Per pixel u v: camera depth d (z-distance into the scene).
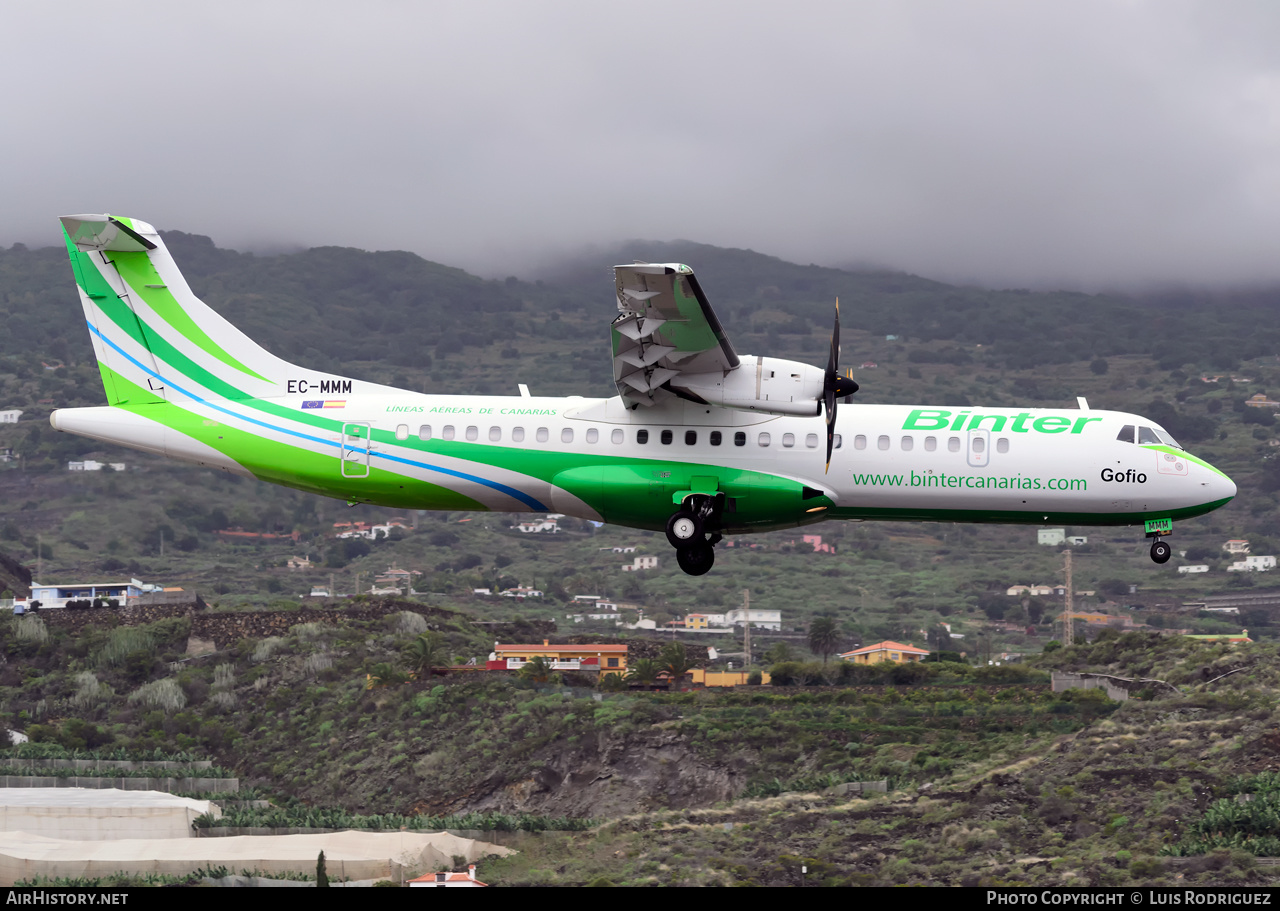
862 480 81.06
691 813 108.19
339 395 84.19
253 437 83.25
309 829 120.94
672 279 67.69
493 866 98.94
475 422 82.06
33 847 98.38
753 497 79.94
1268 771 100.31
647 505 80.62
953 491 81.19
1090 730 119.50
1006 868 88.75
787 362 76.81
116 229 83.62
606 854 98.50
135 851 97.38
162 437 83.81
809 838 97.50
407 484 82.44
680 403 80.62
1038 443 81.19
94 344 85.31
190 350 85.19
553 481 81.19
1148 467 80.56
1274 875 81.88
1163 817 95.88
